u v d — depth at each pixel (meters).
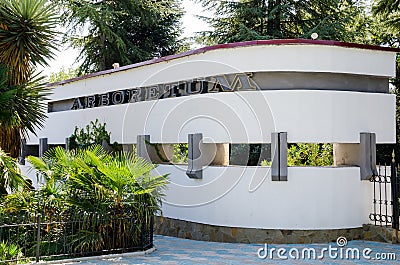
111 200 10.99
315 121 12.73
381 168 13.52
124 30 30.83
